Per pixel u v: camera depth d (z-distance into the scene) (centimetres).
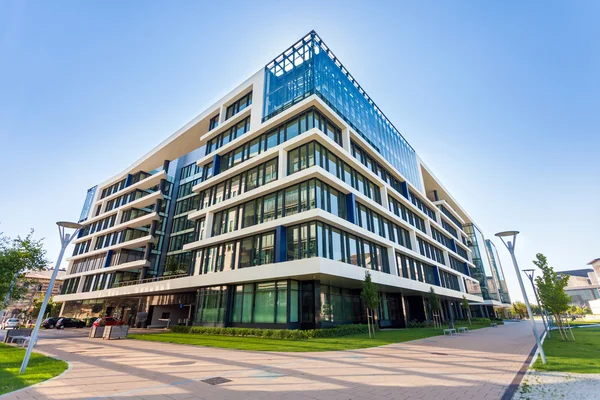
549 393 633
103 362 1043
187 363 1015
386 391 671
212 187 2967
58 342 1759
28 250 1741
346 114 2852
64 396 628
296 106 2392
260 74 2948
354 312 2527
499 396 629
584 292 10469
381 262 2681
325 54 2792
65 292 4853
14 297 1734
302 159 2281
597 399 577
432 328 2817
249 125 2864
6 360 1034
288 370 893
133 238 4412
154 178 4531
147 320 3619
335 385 722
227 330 2072
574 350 1280
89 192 5859
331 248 2072
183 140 3925
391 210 3241
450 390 677
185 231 4300
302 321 2020
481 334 2238
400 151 4050
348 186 2370
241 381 761
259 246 2253
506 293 7412
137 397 625
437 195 5722
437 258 4091
